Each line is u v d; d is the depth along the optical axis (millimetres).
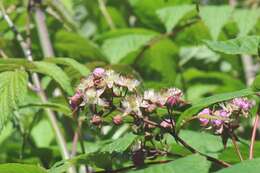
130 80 838
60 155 1265
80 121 1060
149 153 856
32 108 1273
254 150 933
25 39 1413
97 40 1433
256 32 1367
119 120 836
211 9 1241
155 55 1422
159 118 854
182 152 938
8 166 847
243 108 870
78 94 839
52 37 1405
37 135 1409
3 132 1362
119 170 869
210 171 910
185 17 1363
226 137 877
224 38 1338
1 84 948
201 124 872
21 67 993
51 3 1387
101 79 834
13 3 1387
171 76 1429
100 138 1243
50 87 1219
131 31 1417
